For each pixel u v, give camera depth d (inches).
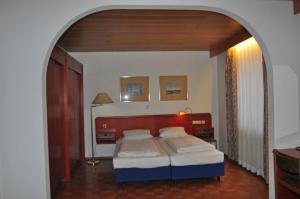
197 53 236.2
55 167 150.7
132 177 154.9
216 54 217.0
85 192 148.8
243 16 105.0
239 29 160.1
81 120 223.9
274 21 107.4
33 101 94.8
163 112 236.2
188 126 234.1
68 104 179.6
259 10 106.2
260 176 167.3
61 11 95.0
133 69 232.8
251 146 178.2
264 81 152.2
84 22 136.3
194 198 135.4
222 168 158.7
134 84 233.3
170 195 140.9
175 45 208.2
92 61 229.5
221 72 229.5
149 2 97.1
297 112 110.6
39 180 95.5
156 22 140.8
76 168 201.3
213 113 237.5
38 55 94.7
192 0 99.1
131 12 122.6
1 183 94.3
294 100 110.3
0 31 93.4
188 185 155.8
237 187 150.1
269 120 113.7
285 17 108.0
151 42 193.9
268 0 106.7
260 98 163.0
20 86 94.3
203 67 237.0
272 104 110.7
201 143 172.7
